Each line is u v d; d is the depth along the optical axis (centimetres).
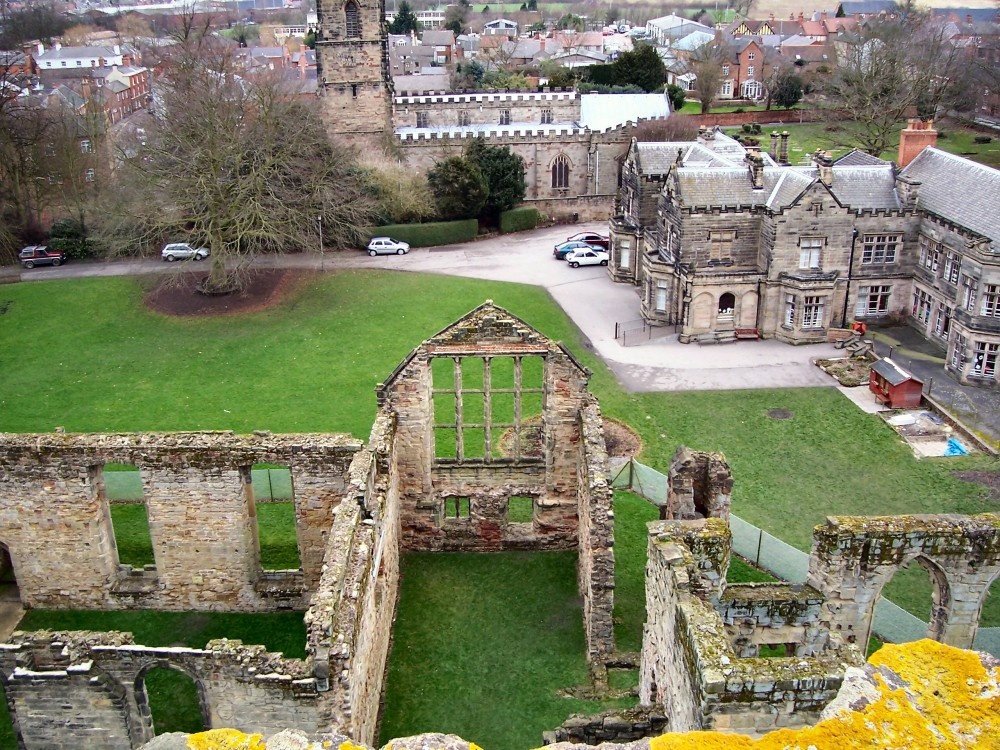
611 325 7881
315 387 6600
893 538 2930
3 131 9319
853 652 2262
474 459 4400
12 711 3002
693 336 7512
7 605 4128
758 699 2136
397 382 4166
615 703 3516
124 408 6306
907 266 7581
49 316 7944
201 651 2858
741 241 7456
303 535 3994
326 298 8344
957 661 1587
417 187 10175
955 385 6606
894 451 5753
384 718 3484
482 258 9694
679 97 15425
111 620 4044
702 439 5928
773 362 7125
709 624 2356
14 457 3803
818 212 7200
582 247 9475
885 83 13200
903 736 1488
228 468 3825
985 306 6444
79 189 9500
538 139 11069
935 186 7500
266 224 7869
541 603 4153
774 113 15912
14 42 19600
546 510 4450
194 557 4000
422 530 4466
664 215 7850
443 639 3928
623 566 4491
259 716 2894
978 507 5134
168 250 9306
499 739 3366
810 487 5366
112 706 2969
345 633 2853
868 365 6975
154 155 8244
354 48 10281
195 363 7031
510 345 4162
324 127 9944
